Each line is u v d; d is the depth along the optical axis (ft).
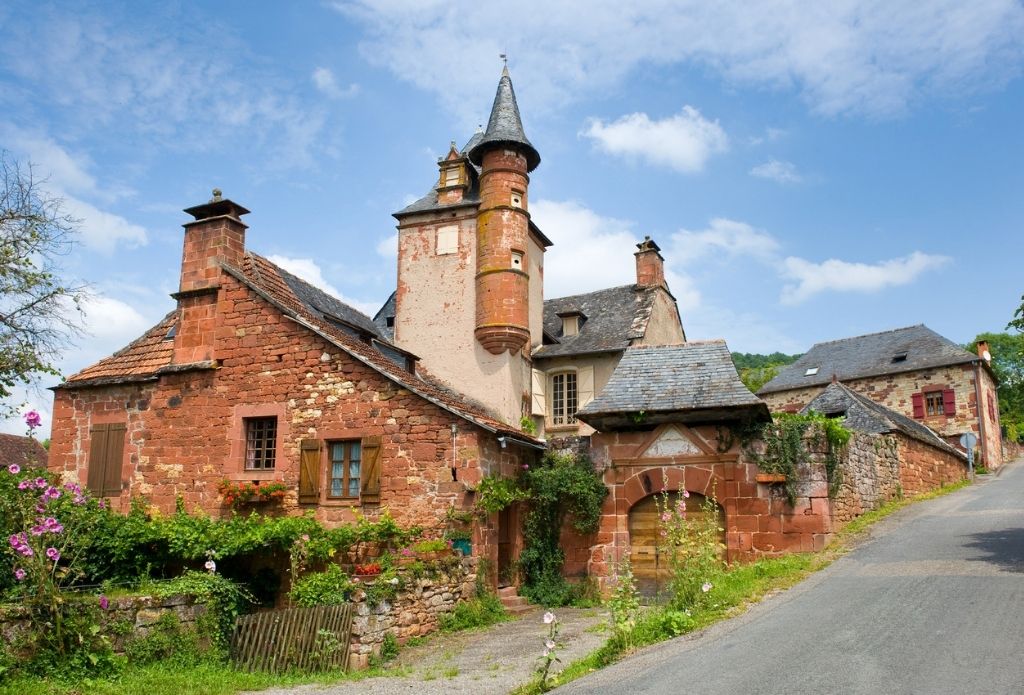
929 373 119.65
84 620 29.76
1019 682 20.57
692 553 37.93
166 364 56.54
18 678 27.32
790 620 28.91
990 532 45.52
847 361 133.69
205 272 56.39
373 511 49.44
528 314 70.38
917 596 30.60
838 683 21.42
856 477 55.11
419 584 41.70
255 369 53.83
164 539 44.57
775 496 48.11
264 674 33.01
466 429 48.34
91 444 57.00
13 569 32.68
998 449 123.85
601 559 51.57
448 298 69.77
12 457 116.26
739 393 48.60
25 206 66.18
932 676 21.39
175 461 54.34
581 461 53.36
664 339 84.48
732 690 21.72
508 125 69.62
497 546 50.62
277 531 44.78
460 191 72.02
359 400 51.03
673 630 29.73
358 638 36.81
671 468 50.85
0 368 63.46
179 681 29.73
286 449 52.19
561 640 38.52
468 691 29.48
